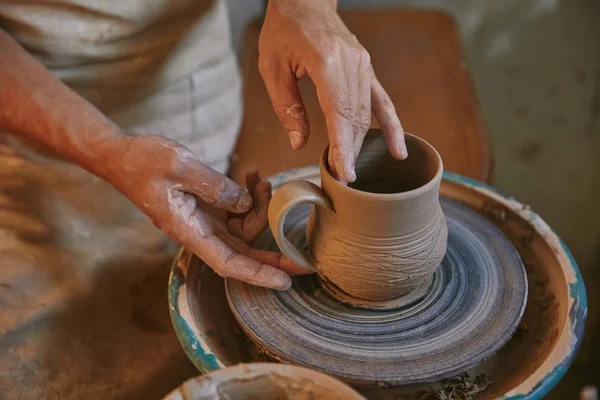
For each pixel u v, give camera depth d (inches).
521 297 33.7
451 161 56.2
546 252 38.1
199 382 22.9
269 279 33.0
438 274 35.5
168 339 40.9
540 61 106.6
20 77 40.5
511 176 93.7
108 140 37.1
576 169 94.1
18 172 47.6
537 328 34.3
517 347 33.4
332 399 22.6
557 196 91.0
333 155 30.0
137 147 35.8
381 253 30.3
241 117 61.2
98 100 49.8
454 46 75.8
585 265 82.0
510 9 108.8
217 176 34.4
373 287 31.7
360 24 81.0
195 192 34.5
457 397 30.6
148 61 48.9
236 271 33.2
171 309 34.5
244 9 89.0
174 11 48.0
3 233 42.1
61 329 40.1
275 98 34.7
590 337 72.1
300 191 30.1
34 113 39.4
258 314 33.3
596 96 102.0
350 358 30.6
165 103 51.7
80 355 39.3
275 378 23.1
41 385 37.5
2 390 36.6
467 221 39.4
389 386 29.5
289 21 34.0
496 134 98.6
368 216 29.3
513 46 108.0
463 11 108.5
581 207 89.6
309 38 32.4
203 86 53.0
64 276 42.1
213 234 35.2
